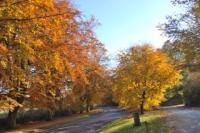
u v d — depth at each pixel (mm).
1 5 9633
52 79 18391
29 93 18562
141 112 34344
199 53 23609
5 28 10039
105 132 24109
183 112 33438
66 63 16047
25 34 10836
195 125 21906
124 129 22656
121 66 34688
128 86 34062
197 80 46906
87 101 68812
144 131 20438
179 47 24328
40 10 10734
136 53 34344
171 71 32750
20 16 10070
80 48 20422
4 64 11016
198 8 23266
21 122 47031
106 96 83500
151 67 33469
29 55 11422
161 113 33031
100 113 62906
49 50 12461
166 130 20250
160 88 33719
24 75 12453
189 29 24078
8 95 13398
